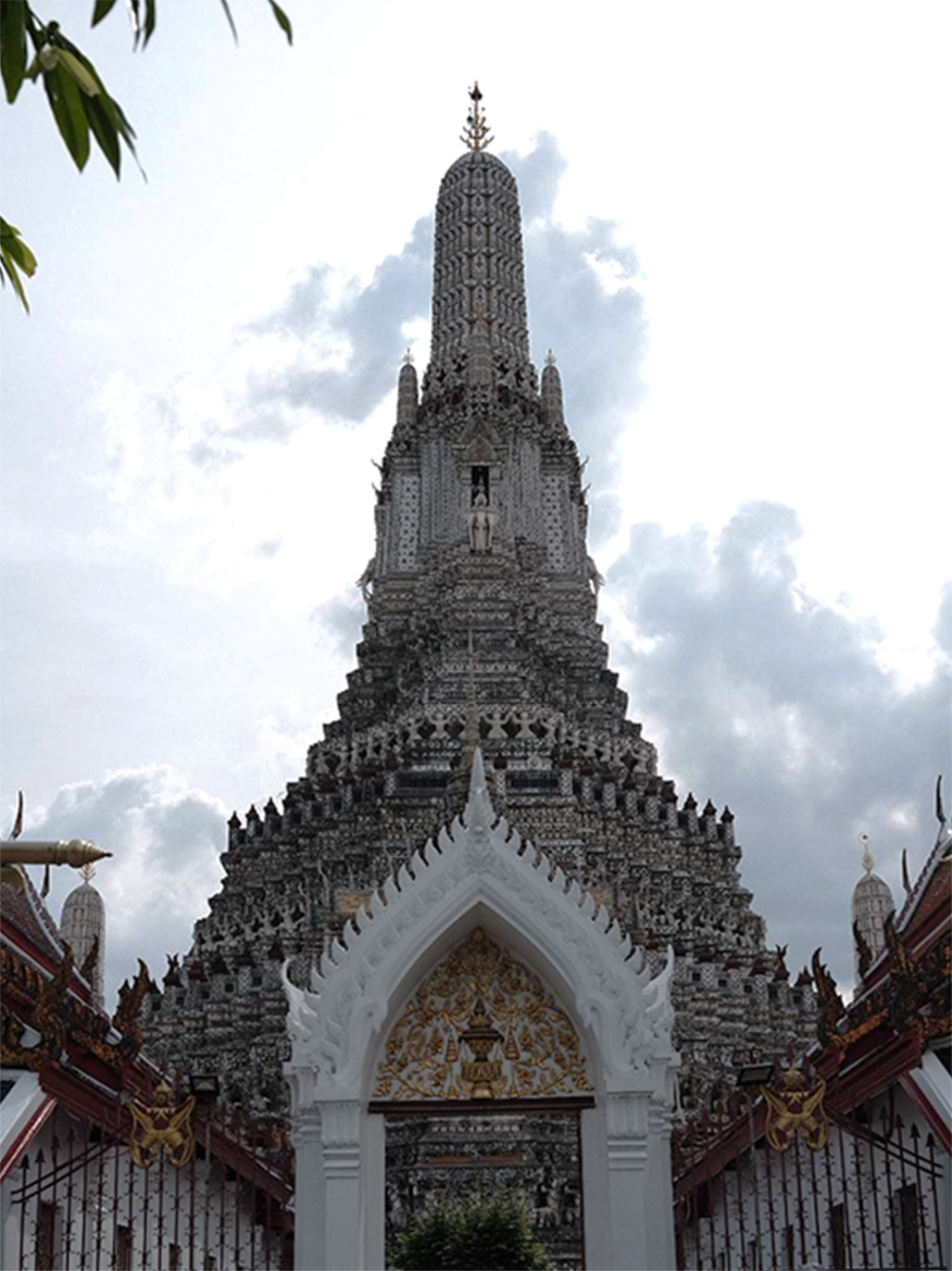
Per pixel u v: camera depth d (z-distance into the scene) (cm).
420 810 6456
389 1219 4738
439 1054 2416
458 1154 4859
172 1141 2194
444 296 9212
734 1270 3431
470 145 9819
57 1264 2411
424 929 2383
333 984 2375
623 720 7975
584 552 8744
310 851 6869
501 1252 2952
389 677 8056
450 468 8475
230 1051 6025
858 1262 2645
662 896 6694
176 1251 2319
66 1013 2244
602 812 6725
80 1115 2384
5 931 2358
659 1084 2359
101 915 5012
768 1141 2297
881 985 2428
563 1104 2377
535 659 7700
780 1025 6106
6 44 853
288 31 854
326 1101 2303
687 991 6050
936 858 2648
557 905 2391
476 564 7781
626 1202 2256
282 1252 3316
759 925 7031
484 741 6806
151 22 838
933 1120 2028
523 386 8881
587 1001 2342
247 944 6662
